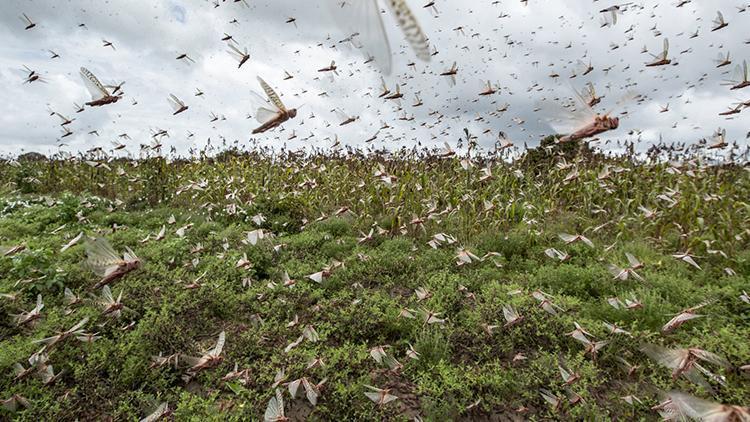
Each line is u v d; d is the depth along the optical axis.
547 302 1.00
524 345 0.99
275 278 1.38
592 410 0.76
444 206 1.97
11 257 1.30
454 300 1.15
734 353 0.86
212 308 1.16
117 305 0.69
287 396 0.81
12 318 1.05
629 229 1.68
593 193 1.87
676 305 1.09
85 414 0.78
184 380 0.87
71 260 1.43
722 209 1.63
